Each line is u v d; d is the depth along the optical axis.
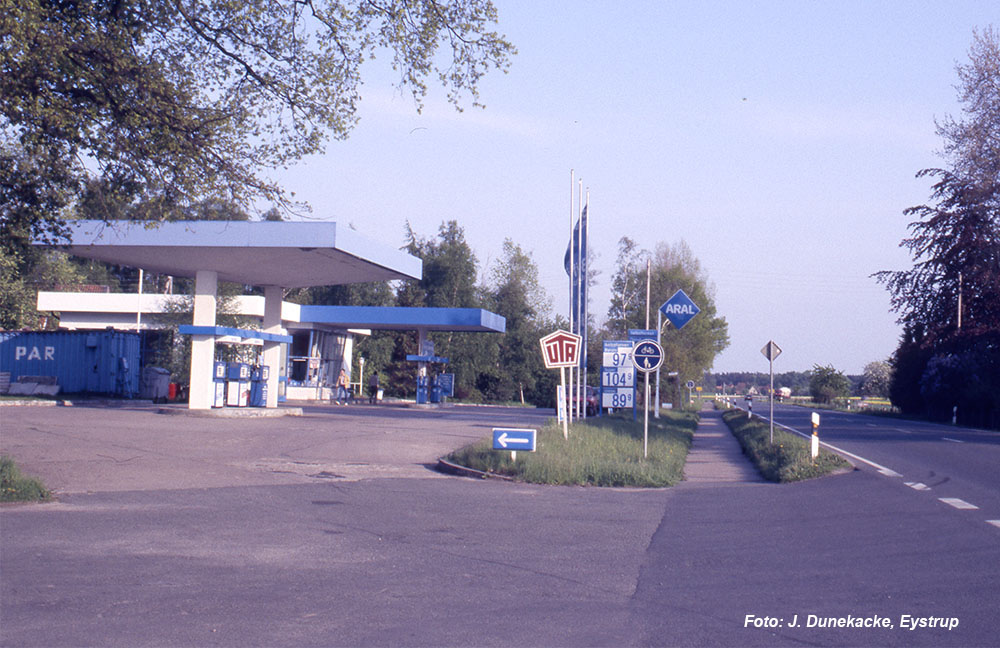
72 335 38.78
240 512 11.59
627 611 7.00
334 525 10.82
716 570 8.54
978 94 43.56
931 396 53.72
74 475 14.84
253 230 26.23
